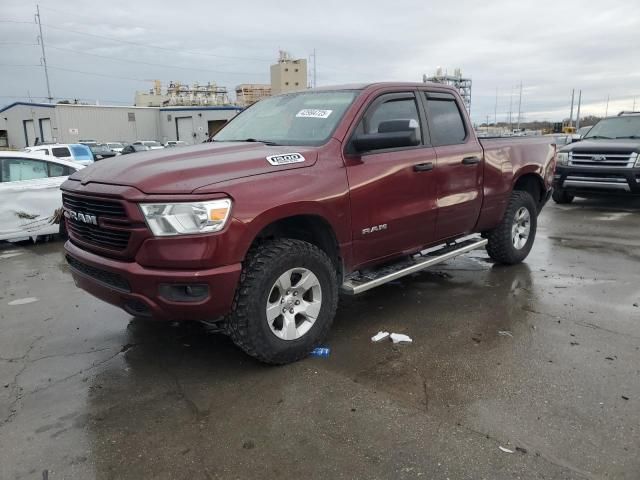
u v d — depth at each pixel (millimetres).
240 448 2789
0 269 6773
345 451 2738
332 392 3336
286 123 4461
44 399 3348
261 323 3482
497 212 5668
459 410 3098
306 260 3656
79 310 5051
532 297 5137
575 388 3328
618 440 2781
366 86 4453
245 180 3361
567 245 7484
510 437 2822
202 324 4551
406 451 2725
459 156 4961
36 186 8141
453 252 5090
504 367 3635
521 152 5918
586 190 11031
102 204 3410
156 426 3014
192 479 2562
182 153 3830
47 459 2734
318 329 3822
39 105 55188
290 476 2562
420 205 4562
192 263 3156
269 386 3430
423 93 4867
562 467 2578
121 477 2586
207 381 3531
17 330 4555
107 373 3691
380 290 5441
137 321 4703
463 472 2557
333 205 3795
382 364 3719
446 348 3969
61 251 7859
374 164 4148
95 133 55344
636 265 6309
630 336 4141
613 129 11664
